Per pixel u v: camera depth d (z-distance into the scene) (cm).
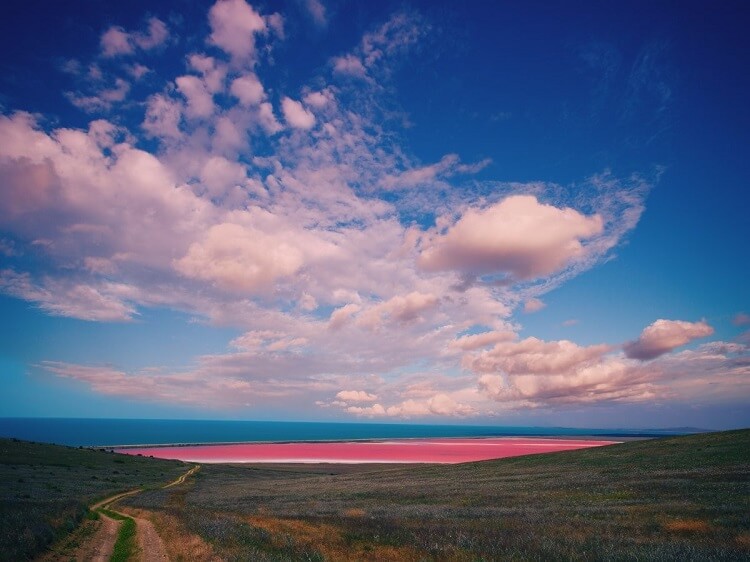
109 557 1833
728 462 4312
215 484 6562
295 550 1720
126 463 8369
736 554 1488
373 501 3962
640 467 4747
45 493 4150
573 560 1455
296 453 16350
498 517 2538
